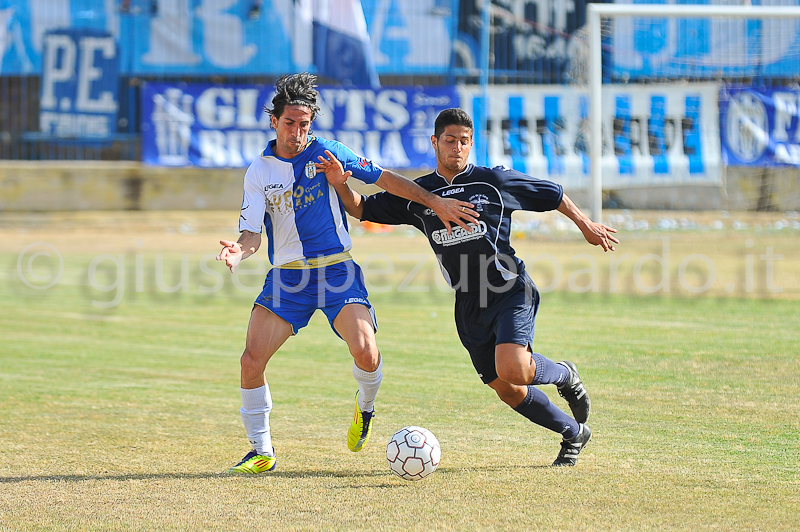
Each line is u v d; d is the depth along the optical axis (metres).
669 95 60.53
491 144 63.75
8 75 66.19
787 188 64.06
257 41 67.38
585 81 63.31
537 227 60.44
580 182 62.44
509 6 68.06
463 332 16.48
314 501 13.73
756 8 49.78
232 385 22.84
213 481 14.93
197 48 67.00
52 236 59.72
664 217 63.22
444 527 12.41
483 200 16.02
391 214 16.83
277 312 15.92
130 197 68.38
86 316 33.84
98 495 14.14
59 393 21.92
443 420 19.09
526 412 15.61
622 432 17.70
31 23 65.69
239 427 18.77
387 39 67.94
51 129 66.69
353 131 66.19
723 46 63.31
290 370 24.53
